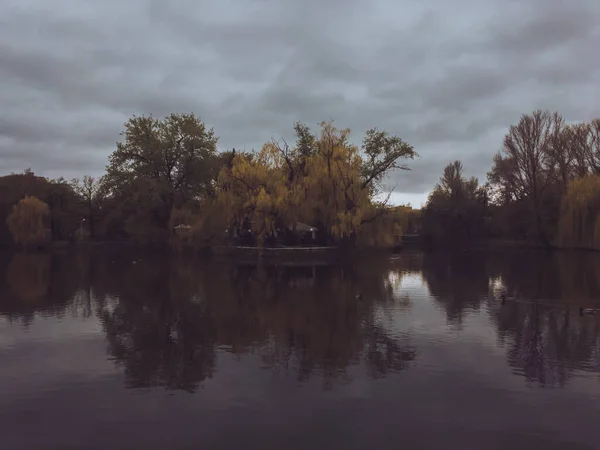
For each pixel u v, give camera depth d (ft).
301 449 24.75
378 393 32.24
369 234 157.48
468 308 63.77
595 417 28.48
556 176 207.31
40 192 248.52
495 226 250.57
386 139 181.78
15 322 55.01
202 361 39.63
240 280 95.04
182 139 198.08
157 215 196.85
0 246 228.63
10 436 26.21
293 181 152.35
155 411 29.40
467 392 32.45
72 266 128.47
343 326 52.65
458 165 270.67
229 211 153.28
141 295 75.15
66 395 32.01
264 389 33.06
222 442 25.49
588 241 172.55
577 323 53.98
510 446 25.04
